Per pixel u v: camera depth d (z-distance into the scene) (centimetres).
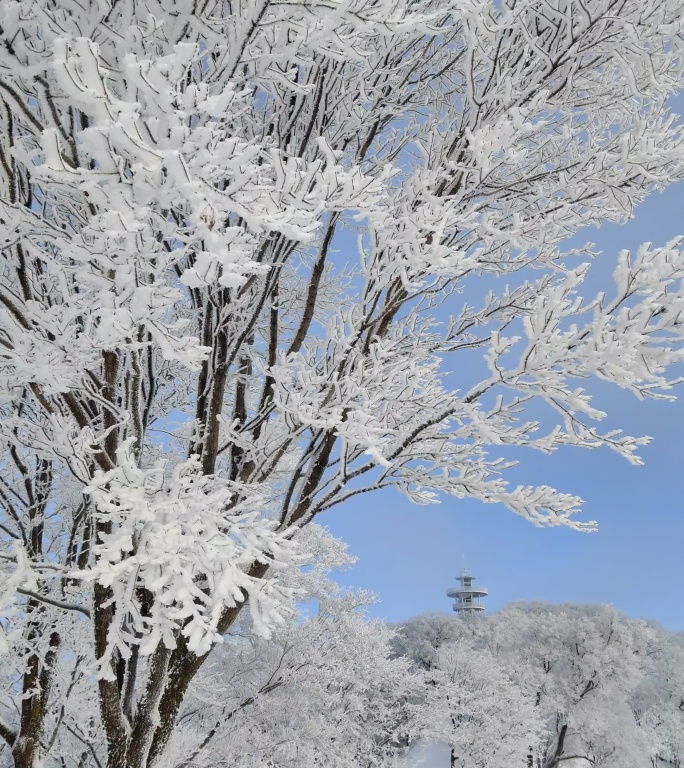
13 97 153
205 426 311
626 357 182
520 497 265
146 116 130
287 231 140
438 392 284
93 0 149
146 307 142
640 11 258
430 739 1507
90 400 268
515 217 263
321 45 167
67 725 414
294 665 639
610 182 273
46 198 211
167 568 170
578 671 2225
